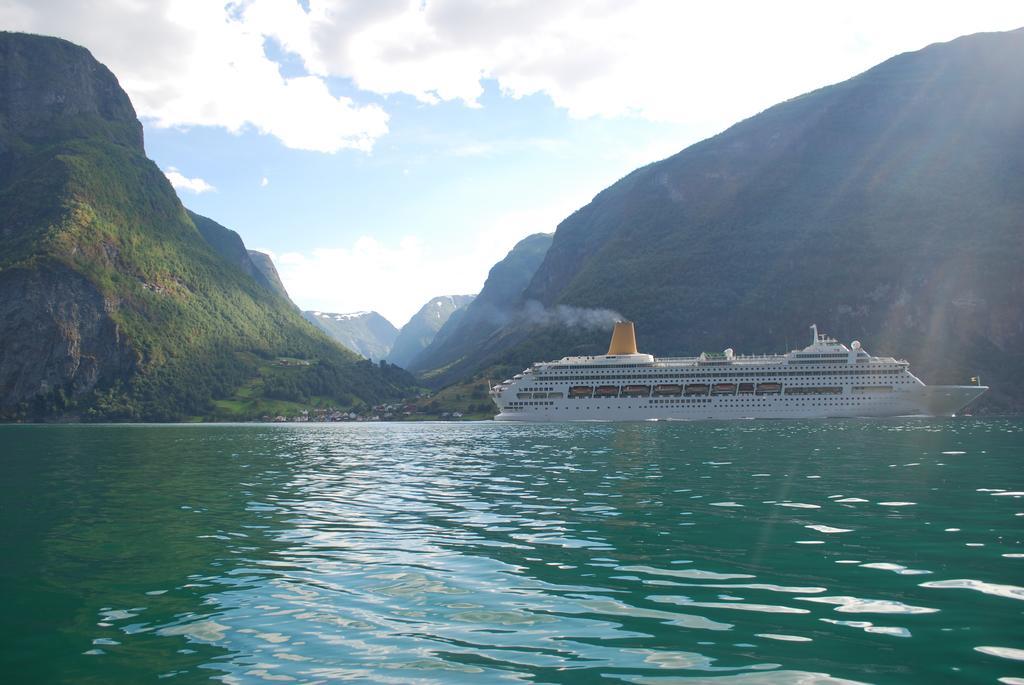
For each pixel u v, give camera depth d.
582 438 92.62
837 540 21.64
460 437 106.62
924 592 15.86
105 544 23.30
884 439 77.88
